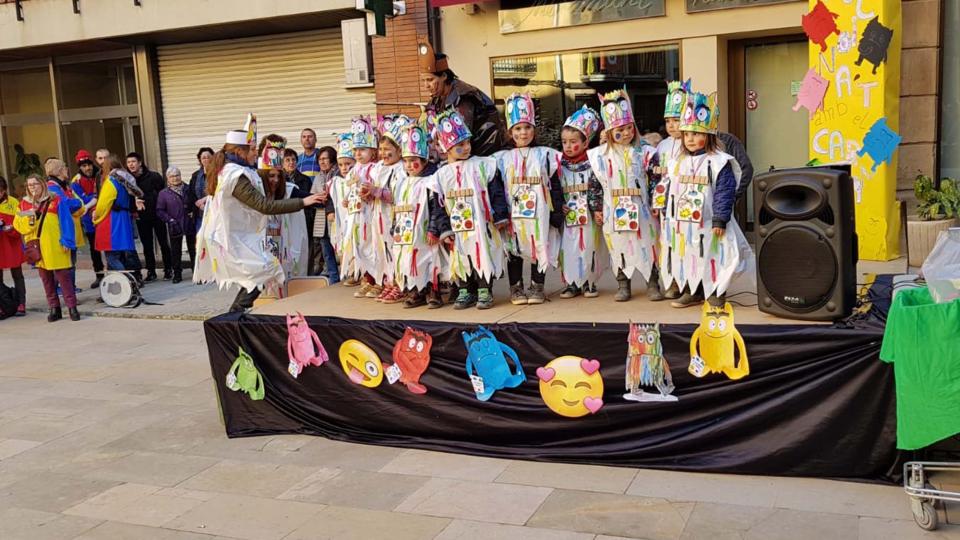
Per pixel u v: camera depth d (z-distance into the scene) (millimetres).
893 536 3459
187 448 5172
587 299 5062
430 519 3961
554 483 4258
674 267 4582
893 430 3834
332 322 5020
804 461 4031
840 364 3896
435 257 5109
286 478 4582
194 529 4035
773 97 8977
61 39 12438
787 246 4059
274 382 5281
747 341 4035
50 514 4305
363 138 5500
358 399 5027
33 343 8523
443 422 4805
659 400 4270
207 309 9492
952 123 7527
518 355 4527
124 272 9852
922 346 3482
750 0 8227
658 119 8938
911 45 7449
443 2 9250
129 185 10492
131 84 13648
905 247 7105
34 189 9305
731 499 3914
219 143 12961
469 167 4871
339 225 6074
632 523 3762
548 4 9203
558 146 9453
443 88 5328
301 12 10797
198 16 11453
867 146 6793
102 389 6645
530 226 4828
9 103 14695
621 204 4742
